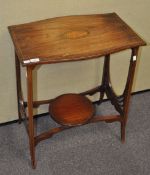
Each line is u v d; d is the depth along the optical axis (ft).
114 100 5.53
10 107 5.68
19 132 5.69
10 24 4.71
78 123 5.02
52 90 5.78
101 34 4.41
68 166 5.08
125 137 5.68
